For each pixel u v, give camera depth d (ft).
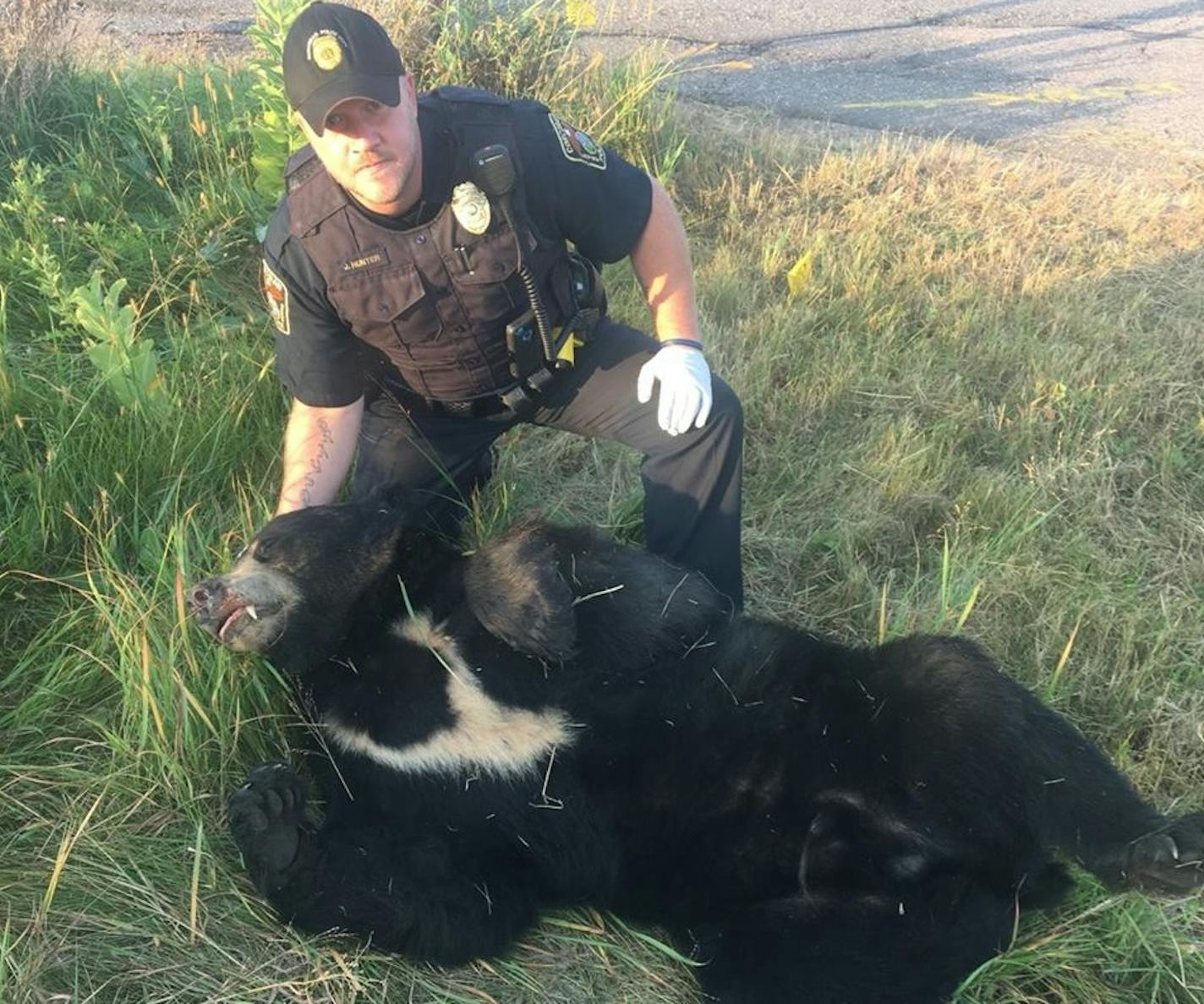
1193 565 7.21
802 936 4.99
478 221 5.63
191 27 16.72
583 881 5.38
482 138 5.72
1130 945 5.00
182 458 6.95
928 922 4.96
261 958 4.89
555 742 5.40
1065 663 6.40
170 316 8.36
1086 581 7.02
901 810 5.23
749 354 9.02
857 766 5.31
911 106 14.78
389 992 4.90
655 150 11.66
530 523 5.76
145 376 6.95
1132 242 10.94
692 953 5.18
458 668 5.48
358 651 5.61
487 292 5.82
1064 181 12.38
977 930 4.93
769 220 11.09
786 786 5.35
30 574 5.95
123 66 12.25
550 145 5.86
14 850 5.11
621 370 6.50
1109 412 8.49
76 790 5.39
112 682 5.80
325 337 5.94
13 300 8.11
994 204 11.61
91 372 7.52
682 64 15.62
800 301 9.71
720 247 10.42
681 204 11.29
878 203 11.33
